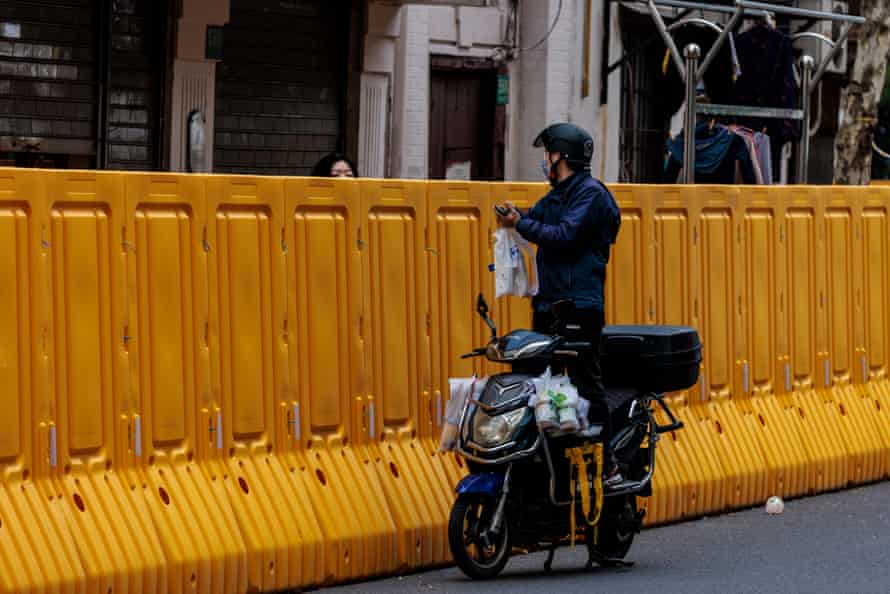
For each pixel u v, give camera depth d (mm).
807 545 15719
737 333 18297
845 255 19938
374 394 14453
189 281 12984
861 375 20281
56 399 12094
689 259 17672
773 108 25406
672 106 36594
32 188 11961
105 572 12000
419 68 29703
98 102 24422
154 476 12695
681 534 16438
